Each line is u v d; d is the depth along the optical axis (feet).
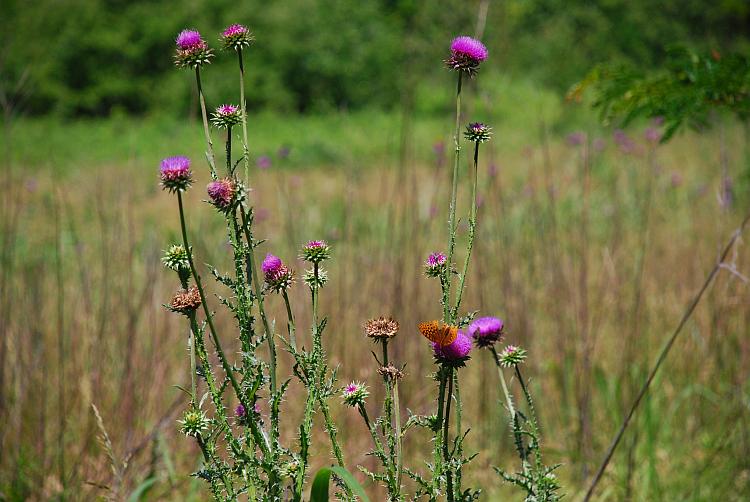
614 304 19.88
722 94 12.15
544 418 17.34
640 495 14.44
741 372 15.81
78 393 15.92
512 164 49.62
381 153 69.00
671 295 20.74
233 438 6.89
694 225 24.80
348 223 21.53
